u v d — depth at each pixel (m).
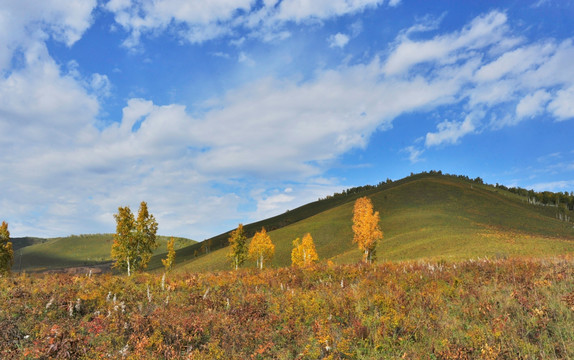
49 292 12.93
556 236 78.88
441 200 118.19
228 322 9.71
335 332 8.45
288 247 96.94
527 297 9.64
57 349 7.59
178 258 152.00
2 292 12.89
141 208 43.94
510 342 7.10
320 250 92.31
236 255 64.69
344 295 11.45
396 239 74.12
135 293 13.55
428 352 7.21
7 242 46.31
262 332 9.12
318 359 7.59
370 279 15.15
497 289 11.30
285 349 8.30
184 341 8.73
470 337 7.52
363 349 7.70
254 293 13.47
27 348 7.62
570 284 10.30
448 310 9.73
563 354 6.42
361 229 51.50
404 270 16.48
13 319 9.61
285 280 16.22
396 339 7.99
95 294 12.23
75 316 10.64
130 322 9.42
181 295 13.56
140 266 43.66
